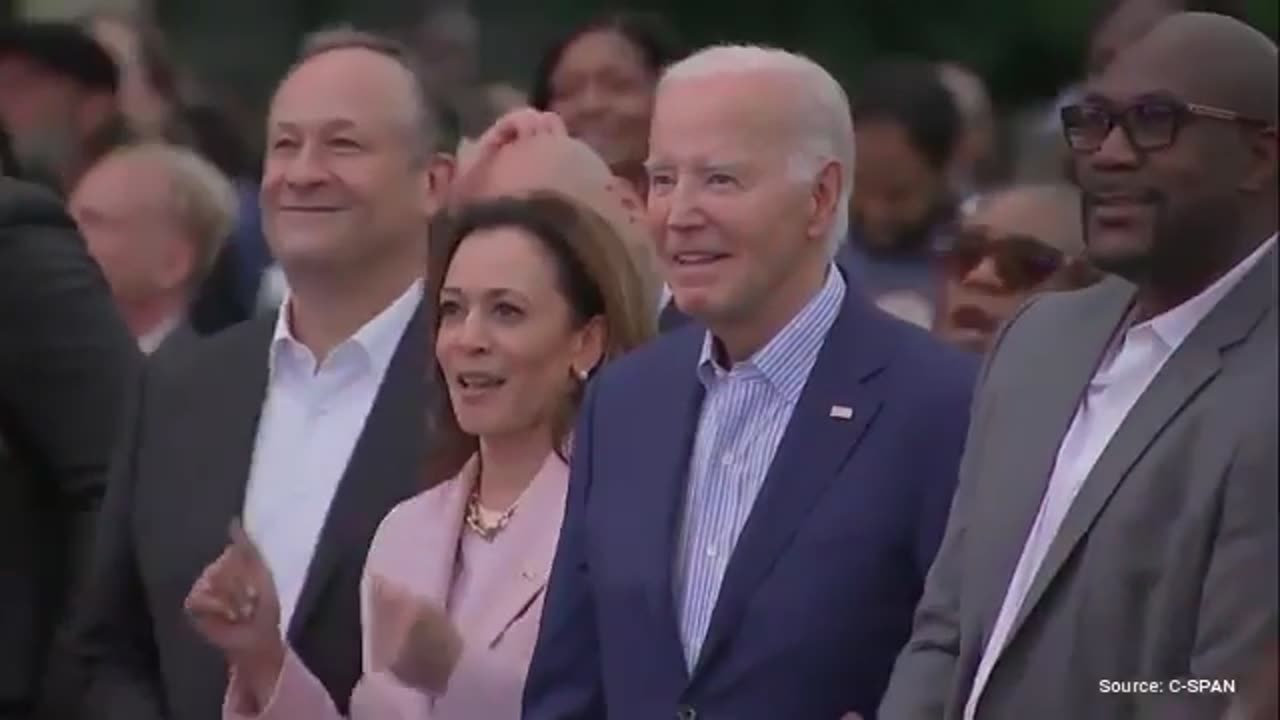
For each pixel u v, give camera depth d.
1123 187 16.86
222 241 28.95
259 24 51.75
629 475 18.89
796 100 18.45
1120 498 16.56
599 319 20.34
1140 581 16.44
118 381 21.88
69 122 31.98
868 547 18.20
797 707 18.14
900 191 29.44
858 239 29.62
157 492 21.47
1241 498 16.19
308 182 21.39
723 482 18.61
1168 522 16.44
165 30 51.62
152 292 28.16
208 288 30.55
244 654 19.69
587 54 27.91
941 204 29.61
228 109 41.88
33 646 21.81
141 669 21.62
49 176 31.08
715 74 18.53
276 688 19.72
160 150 28.77
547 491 20.09
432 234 20.86
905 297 28.84
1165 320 16.88
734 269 18.38
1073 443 17.09
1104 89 17.00
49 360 21.58
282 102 21.69
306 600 20.97
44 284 21.56
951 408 18.45
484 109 36.06
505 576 19.95
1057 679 16.62
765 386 18.64
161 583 21.28
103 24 37.09
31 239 21.58
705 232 18.38
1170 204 16.77
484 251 20.11
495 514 20.25
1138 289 17.14
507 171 21.23
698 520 18.61
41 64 31.94
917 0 59.66
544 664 19.16
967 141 33.84
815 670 18.12
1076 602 16.61
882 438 18.41
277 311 22.00
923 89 29.88
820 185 18.61
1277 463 16.20
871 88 30.09
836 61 59.84
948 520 17.89
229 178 35.94
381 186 21.42
